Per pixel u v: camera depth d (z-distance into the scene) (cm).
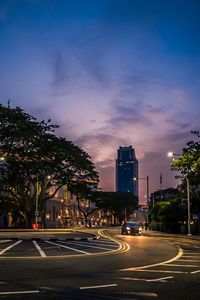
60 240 2394
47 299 639
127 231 3588
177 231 4612
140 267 1097
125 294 696
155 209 5706
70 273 948
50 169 5034
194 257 1461
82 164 5084
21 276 885
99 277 889
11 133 4325
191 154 2984
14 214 5688
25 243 2033
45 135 4731
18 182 5088
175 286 789
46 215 7281
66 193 8838
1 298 641
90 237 2700
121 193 12456
